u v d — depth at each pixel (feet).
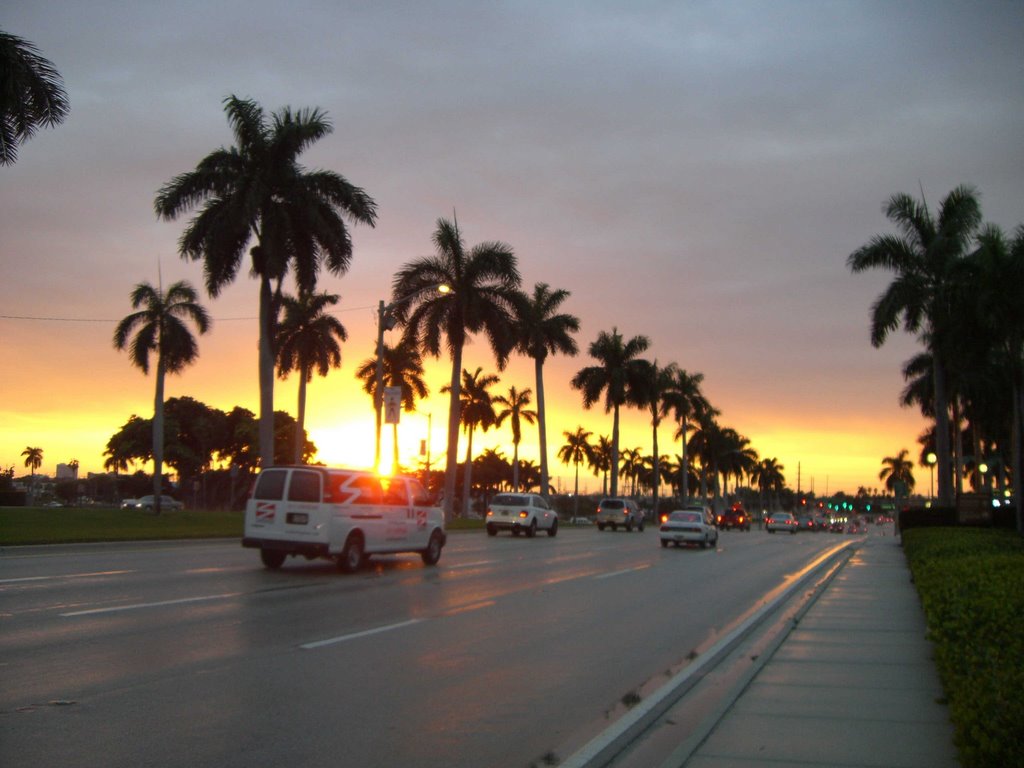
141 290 188.55
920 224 140.87
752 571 82.33
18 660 32.14
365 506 66.90
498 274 166.50
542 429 213.05
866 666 33.53
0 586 51.39
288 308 205.05
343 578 62.28
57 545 83.56
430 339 163.02
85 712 25.71
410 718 26.18
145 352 188.03
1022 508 116.78
